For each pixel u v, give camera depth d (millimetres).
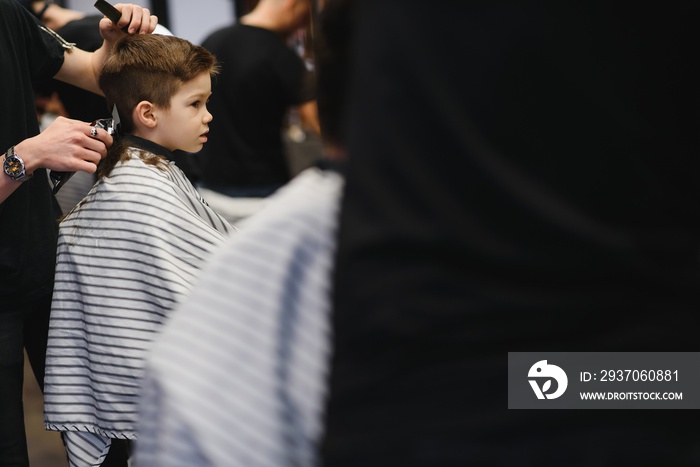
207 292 1306
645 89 1115
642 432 1077
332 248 1270
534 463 1070
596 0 1109
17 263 3412
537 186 1098
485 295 1085
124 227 3373
